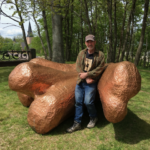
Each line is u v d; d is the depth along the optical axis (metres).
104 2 9.30
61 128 2.63
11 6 4.45
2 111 3.26
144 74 8.19
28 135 2.41
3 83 5.65
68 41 18.69
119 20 16.42
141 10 15.89
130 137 2.39
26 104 3.47
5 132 2.47
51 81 2.75
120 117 2.08
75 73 3.33
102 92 2.30
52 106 2.38
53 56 7.65
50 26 18.08
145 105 3.75
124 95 2.06
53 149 2.10
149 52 22.84
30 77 2.57
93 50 2.51
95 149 2.11
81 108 2.59
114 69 2.21
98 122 2.84
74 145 2.19
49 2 4.71
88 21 7.82
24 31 9.47
